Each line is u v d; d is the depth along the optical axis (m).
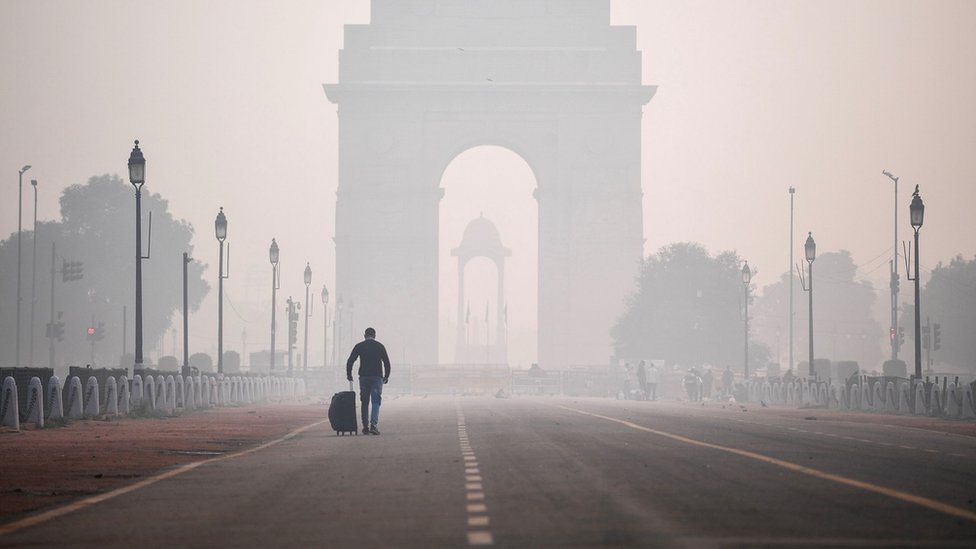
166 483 47.31
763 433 79.00
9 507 39.47
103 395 106.31
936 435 80.31
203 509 38.69
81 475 50.47
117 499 41.72
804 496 39.62
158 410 115.81
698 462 53.25
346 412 82.25
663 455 57.50
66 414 97.19
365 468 53.47
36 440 73.12
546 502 38.78
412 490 43.47
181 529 34.03
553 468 51.00
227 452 65.75
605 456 57.06
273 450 66.94
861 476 46.56
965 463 53.81
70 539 32.16
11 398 81.69
